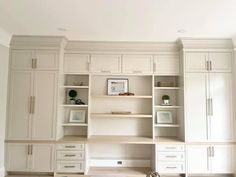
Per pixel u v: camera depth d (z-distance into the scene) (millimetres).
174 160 3605
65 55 3922
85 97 4223
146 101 4238
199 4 2398
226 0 2299
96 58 3924
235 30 3285
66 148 3615
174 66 3918
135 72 3908
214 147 3592
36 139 3613
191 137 3625
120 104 4250
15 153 3584
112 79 4230
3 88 3543
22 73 3691
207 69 3709
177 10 2562
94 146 4164
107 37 3666
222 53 3732
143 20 2891
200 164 3582
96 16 2773
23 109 3646
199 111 3660
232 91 3678
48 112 3648
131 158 4141
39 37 3652
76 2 2383
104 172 3752
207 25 3068
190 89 3693
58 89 3678
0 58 3441
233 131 3617
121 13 2664
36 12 2668
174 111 4203
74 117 4113
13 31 3416
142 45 3916
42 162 3582
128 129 4215
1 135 3496
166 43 3898
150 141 3656
